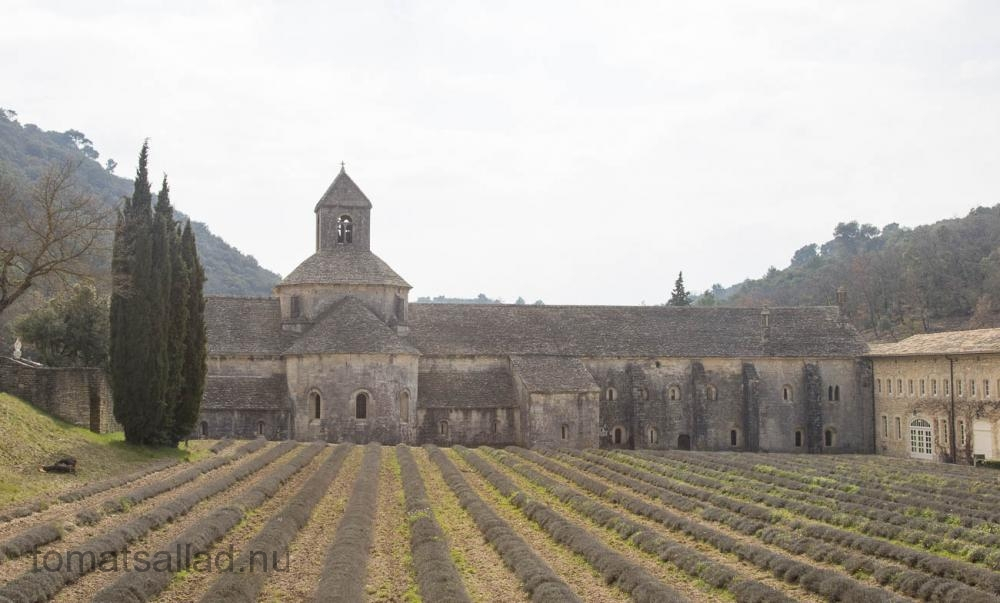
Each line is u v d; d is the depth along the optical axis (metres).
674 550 31.41
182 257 60.09
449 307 88.94
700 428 87.81
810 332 93.44
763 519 40.41
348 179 85.62
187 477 46.06
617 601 26.03
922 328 146.38
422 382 81.81
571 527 35.31
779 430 90.25
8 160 196.00
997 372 72.06
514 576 28.80
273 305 83.44
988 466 67.88
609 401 86.81
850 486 52.09
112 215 64.25
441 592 24.98
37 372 53.38
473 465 60.94
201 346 60.62
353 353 74.62
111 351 55.62
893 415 87.56
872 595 25.34
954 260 151.88
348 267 82.38
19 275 59.72
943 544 33.62
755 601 25.42
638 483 52.25
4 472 39.53
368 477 49.56
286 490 45.62
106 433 58.44
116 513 35.75
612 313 92.19
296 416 75.19
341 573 26.48
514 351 84.56
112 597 22.77
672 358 88.44
